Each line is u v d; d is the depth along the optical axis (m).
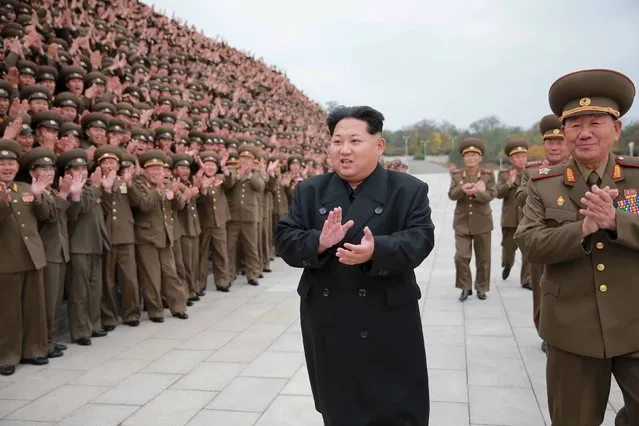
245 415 3.38
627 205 2.13
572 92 2.13
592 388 2.17
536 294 4.32
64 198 4.68
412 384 1.98
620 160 2.23
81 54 8.62
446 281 7.47
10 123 4.66
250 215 7.67
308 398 3.62
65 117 5.71
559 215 2.21
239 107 13.79
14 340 4.28
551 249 2.10
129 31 12.91
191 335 5.22
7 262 4.23
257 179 7.73
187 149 7.73
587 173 2.22
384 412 1.93
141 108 8.27
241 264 8.32
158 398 3.67
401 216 1.99
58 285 4.75
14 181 4.64
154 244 5.72
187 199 6.32
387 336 1.95
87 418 3.36
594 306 2.12
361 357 1.95
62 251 4.77
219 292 7.21
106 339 5.12
